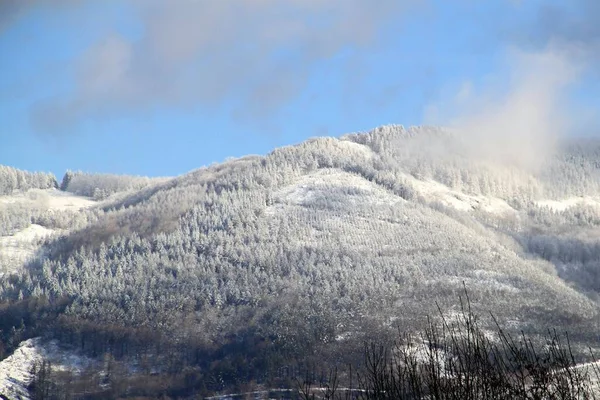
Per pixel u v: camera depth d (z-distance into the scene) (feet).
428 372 81.56
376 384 84.17
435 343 85.61
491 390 79.92
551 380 81.00
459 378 81.05
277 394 518.37
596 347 536.01
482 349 82.58
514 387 80.59
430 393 79.77
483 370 81.00
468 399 79.20
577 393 80.59
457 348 83.87
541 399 79.36
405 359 85.30
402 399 81.87
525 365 82.64
